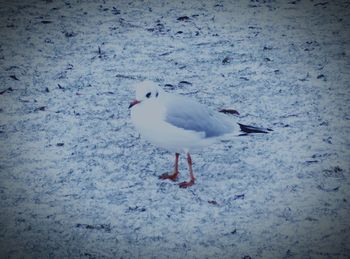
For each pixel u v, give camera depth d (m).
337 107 10.57
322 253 7.11
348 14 14.59
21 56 12.51
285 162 9.04
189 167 8.52
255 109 10.52
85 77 11.67
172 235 7.49
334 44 13.04
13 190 8.36
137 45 13.05
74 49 12.84
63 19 14.39
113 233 7.54
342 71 11.87
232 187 8.48
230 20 14.34
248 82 11.48
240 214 7.89
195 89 11.19
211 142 8.42
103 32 13.68
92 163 9.05
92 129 9.96
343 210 7.92
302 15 14.60
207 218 7.82
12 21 14.23
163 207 8.07
